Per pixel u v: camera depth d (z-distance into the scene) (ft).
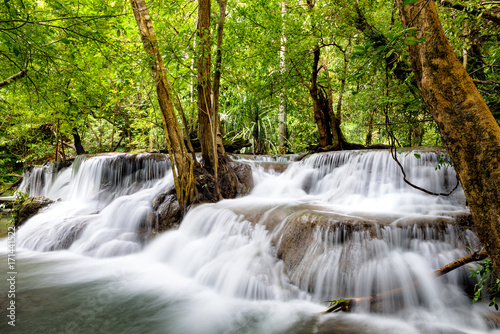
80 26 12.48
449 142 6.40
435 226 12.89
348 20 22.09
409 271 11.64
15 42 10.75
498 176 5.72
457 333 9.83
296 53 26.32
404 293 11.23
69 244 22.08
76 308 12.82
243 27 26.32
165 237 20.52
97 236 21.67
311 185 26.12
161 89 19.70
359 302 11.14
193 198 22.16
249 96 31.24
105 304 13.19
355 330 10.15
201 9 20.70
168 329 11.09
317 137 45.70
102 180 29.71
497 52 12.28
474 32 13.10
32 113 32.45
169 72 20.25
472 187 6.15
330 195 23.00
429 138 24.35
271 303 12.62
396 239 12.72
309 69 33.42
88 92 17.71
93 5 14.17
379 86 17.20
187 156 21.79
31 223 25.89
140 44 20.48
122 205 24.02
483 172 5.94
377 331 10.03
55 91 15.69
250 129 47.16
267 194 26.03
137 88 22.75
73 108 15.78
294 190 25.62
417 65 6.78
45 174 38.73
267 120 50.70
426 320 10.54
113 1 17.49
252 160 33.96
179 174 21.72
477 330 9.94
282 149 45.37
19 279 16.17
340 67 29.48
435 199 18.43
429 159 20.03
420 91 6.85
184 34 20.99
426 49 6.43
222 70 21.61
